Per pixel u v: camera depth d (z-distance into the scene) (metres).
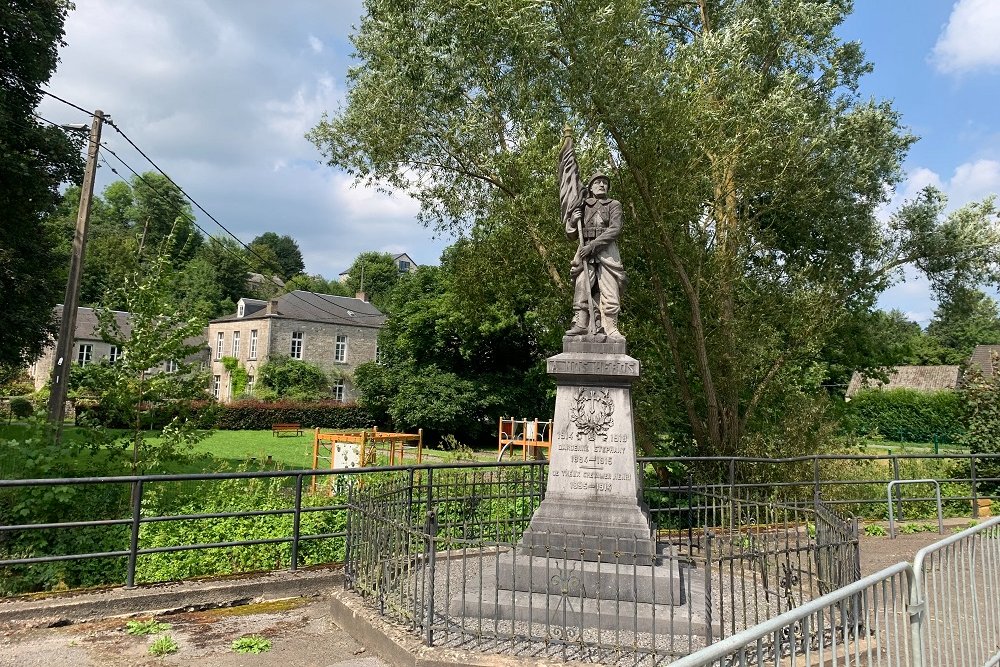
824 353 19.20
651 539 6.55
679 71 13.45
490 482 9.57
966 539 5.04
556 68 13.45
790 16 15.46
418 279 40.91
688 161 13.62
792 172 14.95
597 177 7.73
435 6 13.34
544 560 6.64
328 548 9.86
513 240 16.23
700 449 15.49
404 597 6.13
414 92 14.45
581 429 7.08
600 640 5.44
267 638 6.05
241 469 15.82
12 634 6.03
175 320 13.94
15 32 20.75
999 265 16.61
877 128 16.22
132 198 75.38
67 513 10.27
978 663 4.85
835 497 14.05
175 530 9.91
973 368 17.47
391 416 40.25
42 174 21.69
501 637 5.42
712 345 15.25
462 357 38.94
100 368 13.29
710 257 14.92
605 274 7.47
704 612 5.96
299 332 55.75
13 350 23.00
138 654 5.64
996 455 12.60
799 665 4.84
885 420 43.56
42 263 23.20
